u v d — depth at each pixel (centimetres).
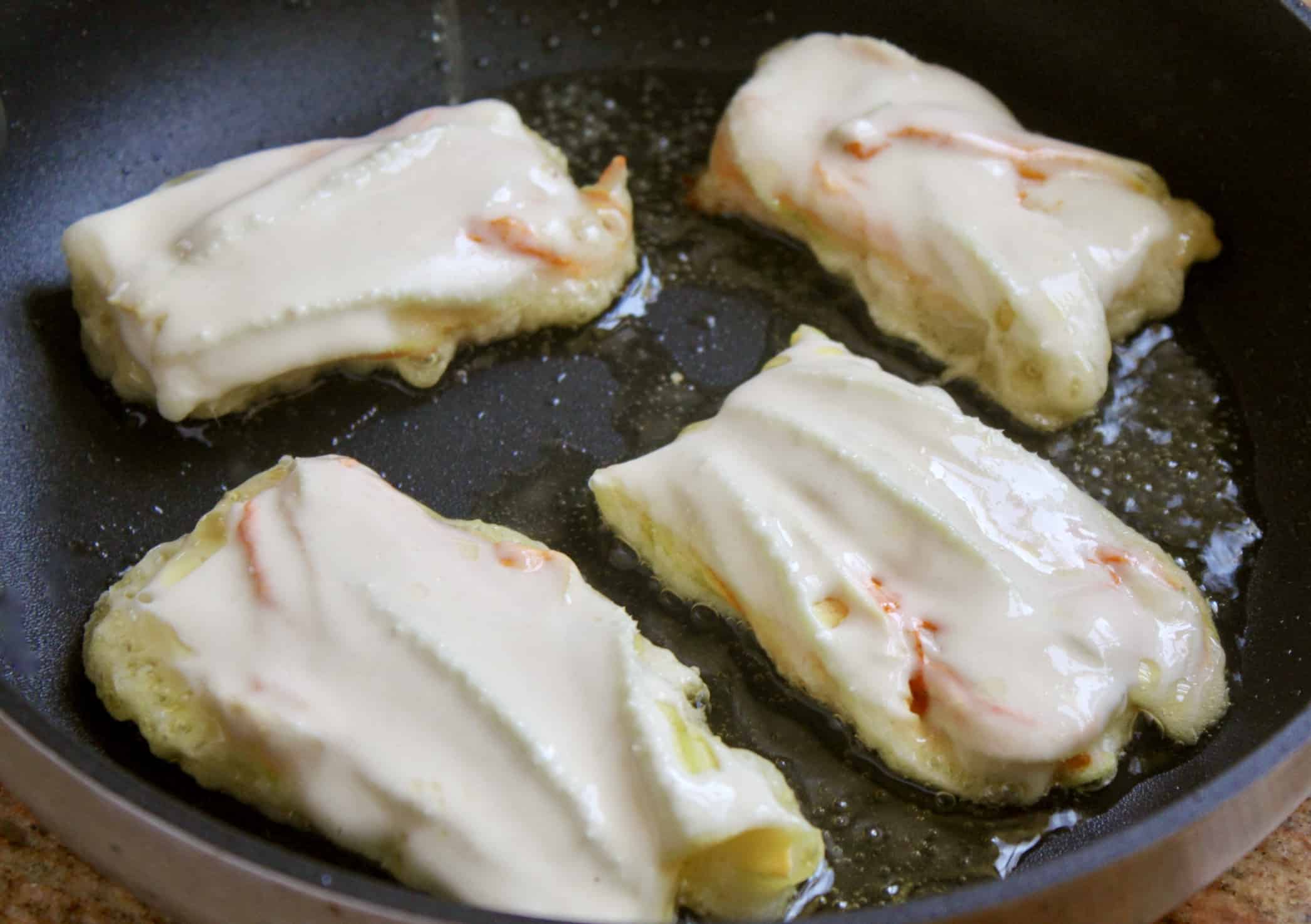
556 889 30
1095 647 33
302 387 38
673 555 35
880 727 33
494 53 44
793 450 35
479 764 31
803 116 40
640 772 31
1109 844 29
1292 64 38
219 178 38
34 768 30
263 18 42
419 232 38
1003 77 43
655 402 38
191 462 37
